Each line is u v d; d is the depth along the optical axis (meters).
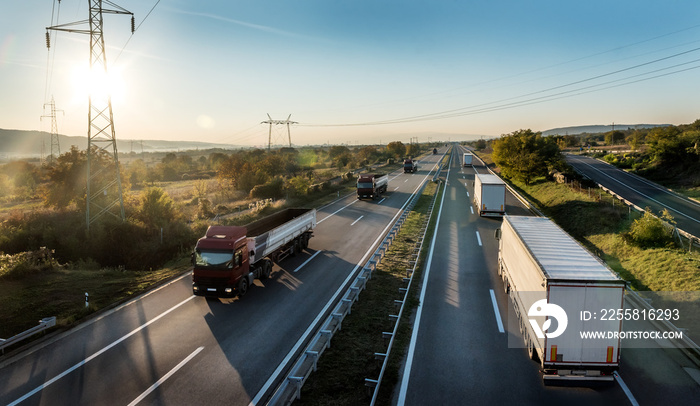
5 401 9.14
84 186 31.47
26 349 11.68
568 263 10.31
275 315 14.11
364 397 9.24
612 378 9.26
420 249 21.70
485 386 9.62
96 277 18.44
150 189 29.80
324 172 73.81
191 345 11.91
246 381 10.02
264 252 17.55
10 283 16.88
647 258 18.81
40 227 24.38
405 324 13.15
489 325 13.05
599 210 28.86
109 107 25.53
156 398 9.28
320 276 18.34
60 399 9.24
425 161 98.69
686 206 30.55
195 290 15.00
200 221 30.03
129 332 12.81
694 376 10.02
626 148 93.31
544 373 9.51
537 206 37.44
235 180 53.72
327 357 11.05
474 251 22.30
